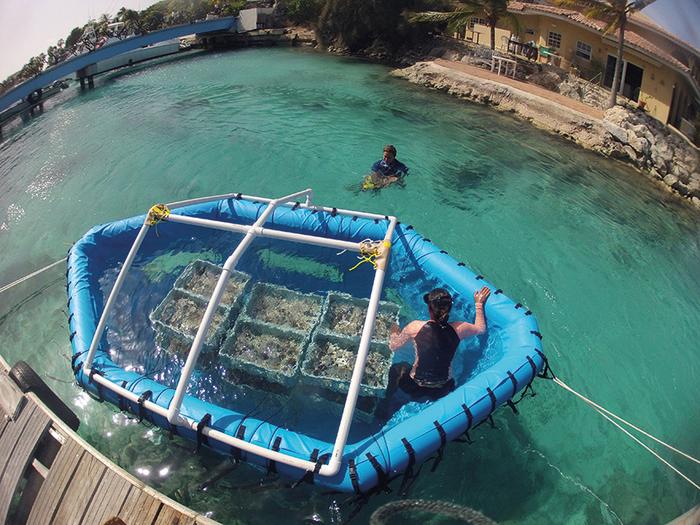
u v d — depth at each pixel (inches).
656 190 454.3
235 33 973.8
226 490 195.6
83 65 689.0
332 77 756.0
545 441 220.4
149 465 204.7
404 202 393.1
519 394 239.8
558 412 234.1
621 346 275.0
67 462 186.1
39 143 516.1
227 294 257.4
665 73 501.4
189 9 960.9
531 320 231.5
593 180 458.9
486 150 506.3
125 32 816.3
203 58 884.0
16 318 290.8
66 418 211.9
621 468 213.0
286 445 183.5
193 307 252.4
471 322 250.4
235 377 226.7
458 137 536.4
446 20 823.1
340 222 295.0
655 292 317.1
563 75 625.3
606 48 610.2
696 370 264.1
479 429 220.1
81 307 245.9
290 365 222.4
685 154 465.4
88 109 609.6
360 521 187.3
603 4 512.1
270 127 538.3
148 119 563.5
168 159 462.3
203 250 308.5
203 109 595.5
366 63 856.3
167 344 240.1
